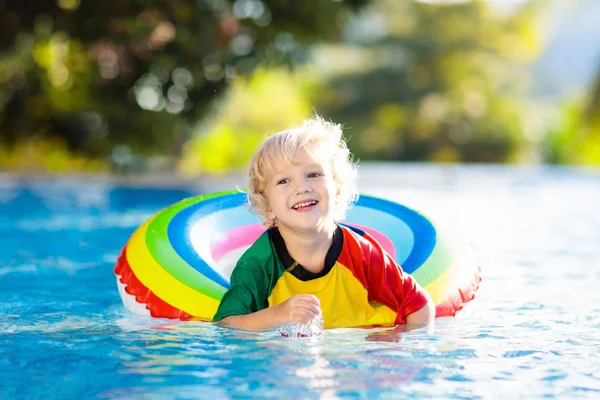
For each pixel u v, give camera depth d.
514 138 23.25
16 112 11.86
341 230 2.85
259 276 2.77
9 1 9.62
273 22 10.17
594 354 2.36
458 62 24.52
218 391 1.96
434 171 13.77
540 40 25.16
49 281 3.93
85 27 9.66
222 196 3.78
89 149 11.83
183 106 11.02
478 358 2.30
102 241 5.59
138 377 2.09
